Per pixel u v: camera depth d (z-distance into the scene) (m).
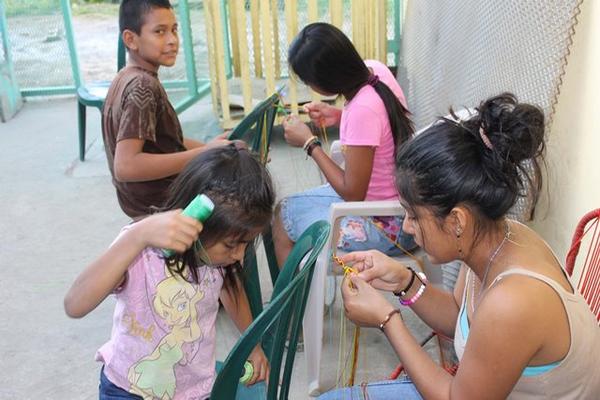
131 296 1.26
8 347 2.33
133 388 1.30
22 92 5.24
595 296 1.46
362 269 1.47
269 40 3.72
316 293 1.92
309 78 2.04
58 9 4.98
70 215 3.34
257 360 1.45
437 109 2.59
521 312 1.03
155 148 2.13
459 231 1.11
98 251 2.98
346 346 2.23
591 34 1.62
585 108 1.67
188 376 1.33
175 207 1.24
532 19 1.76
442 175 1.07
